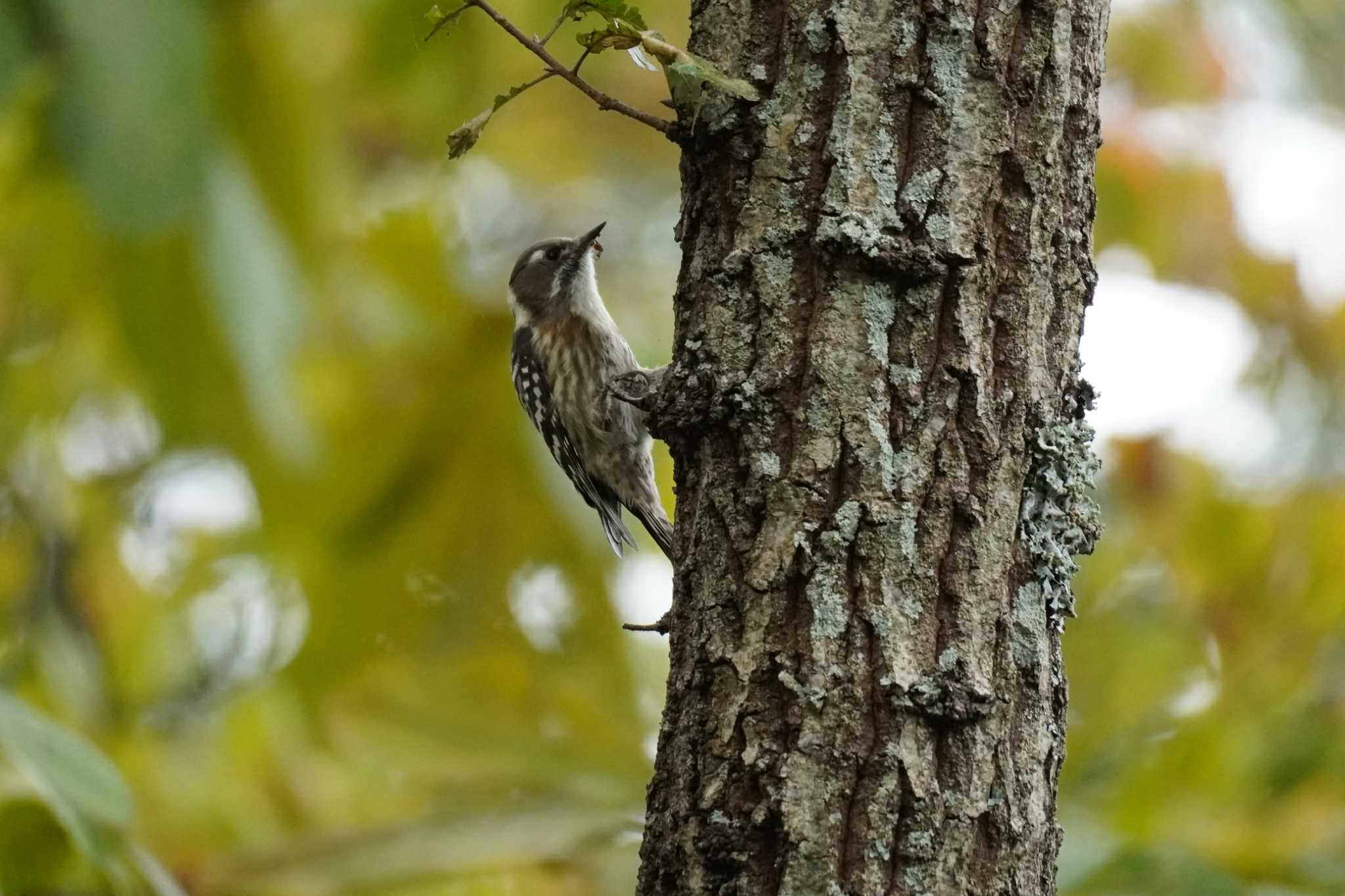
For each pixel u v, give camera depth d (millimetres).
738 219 5527
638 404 5664
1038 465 5391
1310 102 14258
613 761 12766
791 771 5105
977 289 5375
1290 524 13273
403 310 12578
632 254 16922
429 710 12977
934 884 5043
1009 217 5434
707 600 5375
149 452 15258
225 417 9797
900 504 5230
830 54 5504
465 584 12883
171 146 8383
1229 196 13320
